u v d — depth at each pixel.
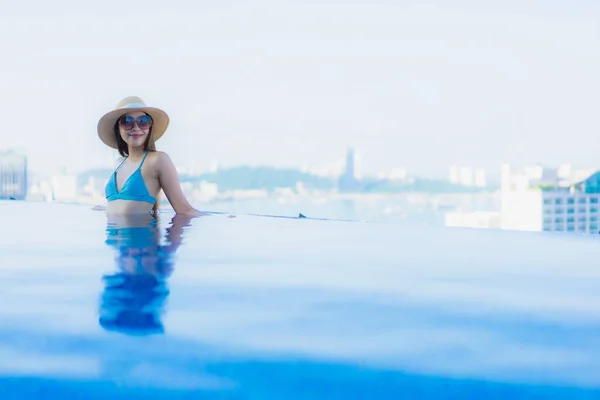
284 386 0.96
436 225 4.21
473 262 2.35
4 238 3.05
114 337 1.18
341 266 2.19
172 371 1.01
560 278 1.97
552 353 1.12
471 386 0.97
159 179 4.48
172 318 1.34
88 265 2.12
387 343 1.18
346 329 1.28
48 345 1.12
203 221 4.22
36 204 6.81
